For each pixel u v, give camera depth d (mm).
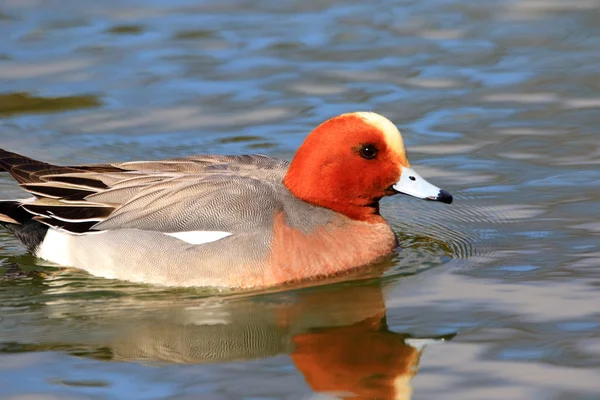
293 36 21219
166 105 18516
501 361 10625
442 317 11719
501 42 20750
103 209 13266
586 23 21406
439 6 22688
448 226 14695
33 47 20547
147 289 12914
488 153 16812
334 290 12703
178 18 22172
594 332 11125
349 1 23125
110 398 10094
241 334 11648
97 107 18438
